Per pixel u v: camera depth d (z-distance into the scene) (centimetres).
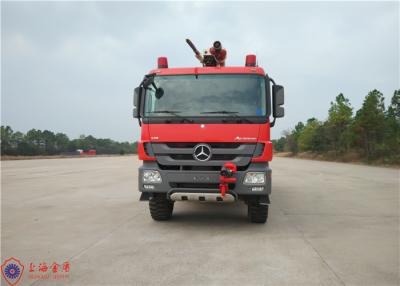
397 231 608
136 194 1101
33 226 649
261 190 577
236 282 374
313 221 693
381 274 399
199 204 906
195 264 430
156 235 577
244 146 582
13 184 1386
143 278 386
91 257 461
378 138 3350
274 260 446
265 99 607
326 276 392
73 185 1356
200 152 585
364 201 959
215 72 630
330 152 4531
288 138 7238
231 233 590
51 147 9012
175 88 627
